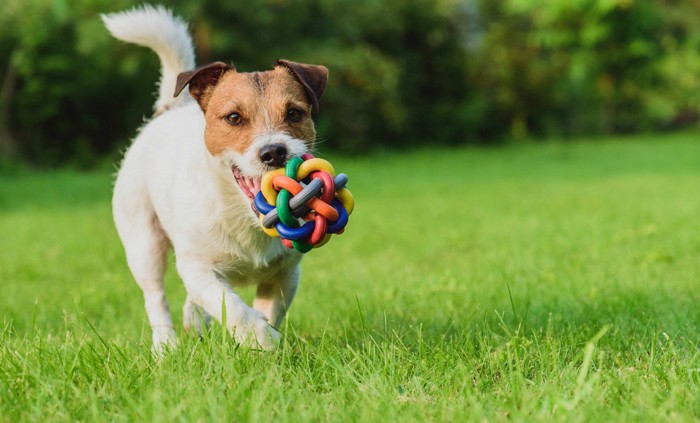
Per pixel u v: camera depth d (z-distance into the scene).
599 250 7.25
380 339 3.97
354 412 2.80
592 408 2.73
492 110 29.92
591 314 4.52
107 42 19.91
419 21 27.83
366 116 24.88
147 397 2.90
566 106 32.84
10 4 20.09
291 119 3.92
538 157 23.89
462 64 28.66
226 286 3.90
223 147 3.82
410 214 11.41
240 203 3.85
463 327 4.14
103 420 2.72
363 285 6.09
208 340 3.52
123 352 3.53
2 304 5.81
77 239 9.55
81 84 20.72
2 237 9.98
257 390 2.95
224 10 21.28
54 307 5.65
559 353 3.50
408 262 7.48
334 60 23.44
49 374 3.17
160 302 4.46
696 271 5.90
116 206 4.67
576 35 23.84
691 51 34.06
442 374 3.30
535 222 9.69
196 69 4.11
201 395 2.91
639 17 23.62
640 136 34.78
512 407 2.83
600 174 17.95
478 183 16.55
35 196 15.17
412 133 27.75
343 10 24.69
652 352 3.35
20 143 20.86
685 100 34.97
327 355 3.45
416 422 2.71
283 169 3.53
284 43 23.33
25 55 19.75
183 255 3.98
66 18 19.41
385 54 27.19
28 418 2.77
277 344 3.57
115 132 22.08
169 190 4.09
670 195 12.54
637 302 4.76
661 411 2.70
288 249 4.08
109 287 6.43
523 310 4.66
